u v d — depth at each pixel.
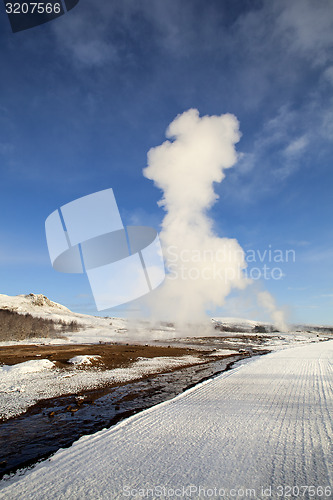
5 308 131.62
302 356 25.52
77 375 15.20
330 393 9.60
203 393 10.38
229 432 6.00
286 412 7.38
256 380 12.76
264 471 4.21
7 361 19.17
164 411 8.09
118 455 5.06
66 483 4.12
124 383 13.55
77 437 6.62
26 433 6.90
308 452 4.82
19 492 3.94
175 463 4.60
